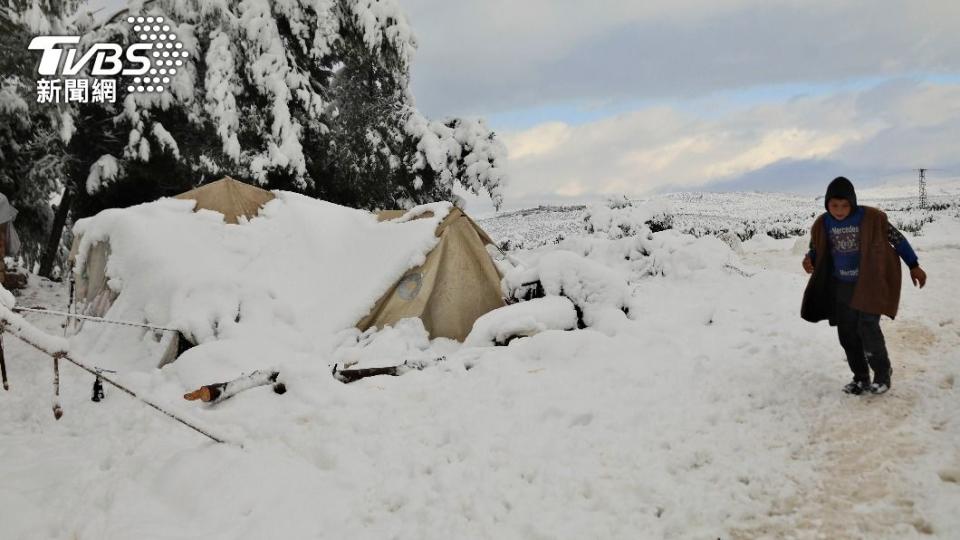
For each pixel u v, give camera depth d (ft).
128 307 28.73
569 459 14.05
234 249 31.01
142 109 53.57
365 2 61.98
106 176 51.80
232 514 12.60
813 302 17.19
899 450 13.24
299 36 59.16
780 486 12.37
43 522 12.59
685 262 38.06
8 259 50.21
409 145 67.67
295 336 27.40
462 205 71.26
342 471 14.42
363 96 67.87
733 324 26.14
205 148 57.36
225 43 54.65
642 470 13.28
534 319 25.26
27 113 48.91
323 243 32.17
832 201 16.35
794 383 18.01
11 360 27.78
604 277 27.25
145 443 16.79
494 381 20.04
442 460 14.55
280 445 16.11
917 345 21.30
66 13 53.21
